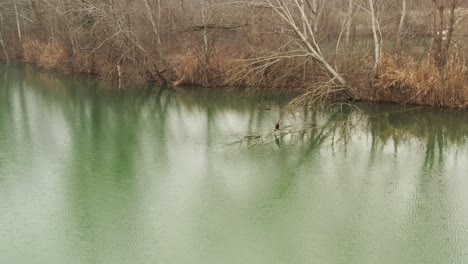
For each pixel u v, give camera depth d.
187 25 24.77
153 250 8.73
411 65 17.80
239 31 23.22
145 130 16.38
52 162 13.12
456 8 18.08
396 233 9.22
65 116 18.52
